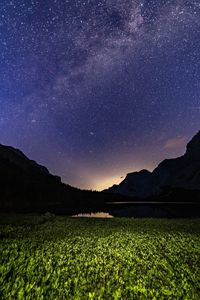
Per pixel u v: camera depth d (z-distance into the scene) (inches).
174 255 518.0
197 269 438.3
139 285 357.4
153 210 2906.0
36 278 376.2
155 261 472.7
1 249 532.4
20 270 405.1
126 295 333.1
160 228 898.1
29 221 1120.2
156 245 605.9
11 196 3270.2
